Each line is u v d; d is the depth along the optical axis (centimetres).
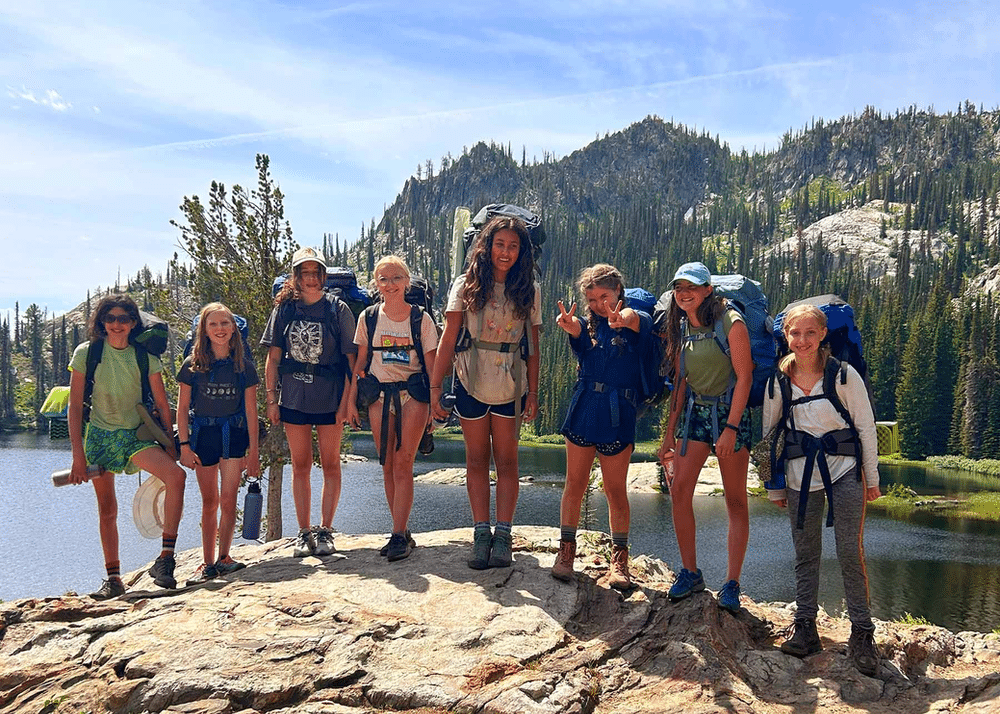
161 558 536
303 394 564
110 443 539
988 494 5822
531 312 516
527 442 10969
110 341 543
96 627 461
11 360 17175
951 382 8875
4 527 3647
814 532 426
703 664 402
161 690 384
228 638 427
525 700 361
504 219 505
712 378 462
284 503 3984
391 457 561
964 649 455
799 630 424
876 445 413
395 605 467
